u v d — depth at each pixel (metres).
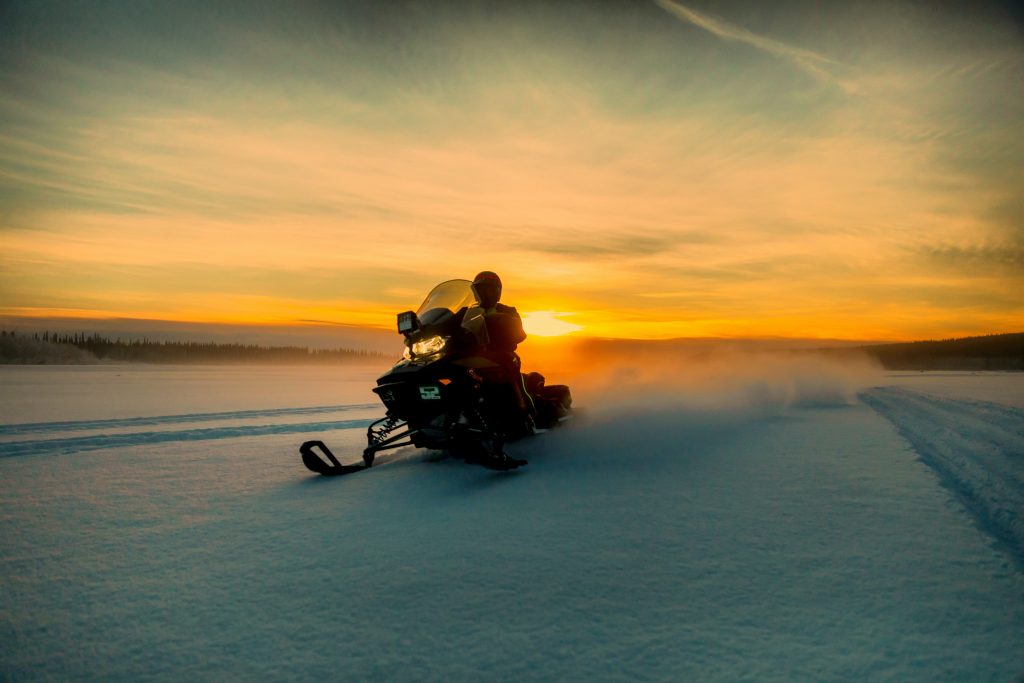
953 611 2.30
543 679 1.89
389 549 3.17
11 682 1.96
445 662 2.01
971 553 2.94
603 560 2.91
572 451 5.99
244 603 2.54
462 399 5.02
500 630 2.22
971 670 1.88
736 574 2.70
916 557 2.89
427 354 5.14
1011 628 2.16
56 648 2.19
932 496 4.05
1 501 4.39
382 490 4.61
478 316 5.61
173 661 2.08
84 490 4.77
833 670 1.89
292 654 2.10
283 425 9.67
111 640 2.24
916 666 1.91
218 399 16.16
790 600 2.42
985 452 5.70
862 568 2.75
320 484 4.94
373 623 2.32
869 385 19.47
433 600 2.51
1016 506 3.77
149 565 3.02
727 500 4.00
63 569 2.97
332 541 3.34
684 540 3.18
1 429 9.18
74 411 12.38
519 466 5.00
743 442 6.52
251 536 3.47
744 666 1.92
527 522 3.59
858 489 4.28
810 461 5.39
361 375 42.75
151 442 7.74
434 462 5.78
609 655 2.02
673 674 1.89
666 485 4.47
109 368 66.81
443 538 3.32
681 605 2.39
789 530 3.33
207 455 6.62
